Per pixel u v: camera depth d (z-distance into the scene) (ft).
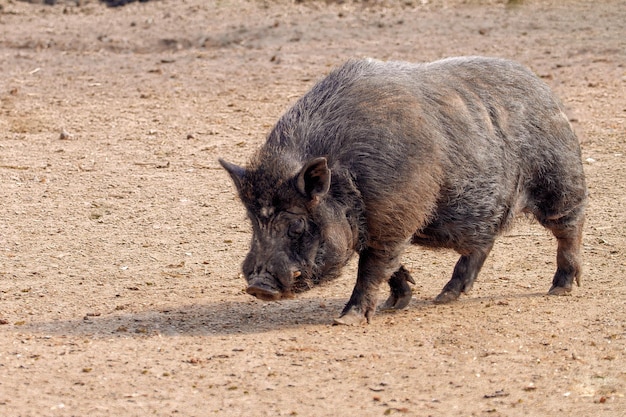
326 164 90.53
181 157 163.43
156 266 121.90
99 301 108.88
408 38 234.38
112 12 271.28
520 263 124.06
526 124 107.86
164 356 89.25
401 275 105.70
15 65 219.61
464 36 234.99
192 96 196.24
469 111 103.24
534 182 110.01
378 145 95.55
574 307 104.68
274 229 92.32
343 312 101.14
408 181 96.37
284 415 76.43
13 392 80.18
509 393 80.59
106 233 133.18
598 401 78.89
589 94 193.16
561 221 111.24
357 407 77.92
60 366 86.33
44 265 121.60
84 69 217.36
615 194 147.23
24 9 273.95
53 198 145.18
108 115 184.65
